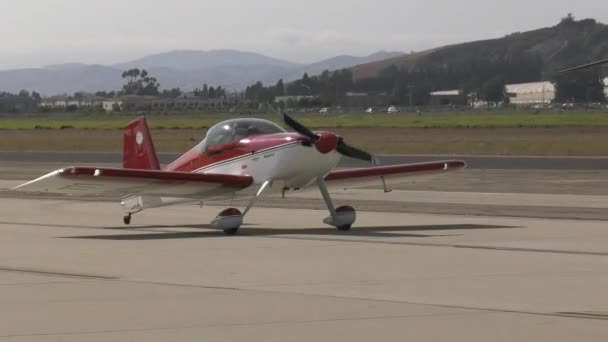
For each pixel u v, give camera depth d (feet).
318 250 122.83
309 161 142.61
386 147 444.55
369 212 179.63
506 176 271.08
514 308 81.20
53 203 207.21
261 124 148.87
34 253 122.11
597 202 194.49
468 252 119.14
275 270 104.68
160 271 104.58
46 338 71.10
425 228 150.51
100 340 70.44
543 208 182.60
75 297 88.07
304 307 82.48
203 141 152.15
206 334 72.18
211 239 137.59
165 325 75.36
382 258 114.01
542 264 107.76
